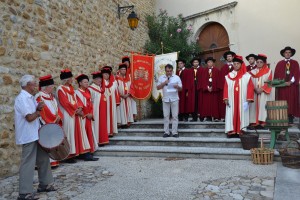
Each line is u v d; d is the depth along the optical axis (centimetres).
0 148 489
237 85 680
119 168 551
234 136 688
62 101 600
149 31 1170
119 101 778
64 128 597
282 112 585
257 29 1000
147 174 505
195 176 485
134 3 1056
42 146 403
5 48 506
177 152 631
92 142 647
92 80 779
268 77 705
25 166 392
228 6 1052
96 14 814
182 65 844
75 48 712
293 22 942
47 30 614
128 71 850
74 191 422
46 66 608
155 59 889
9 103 511
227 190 410
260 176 472
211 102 783
